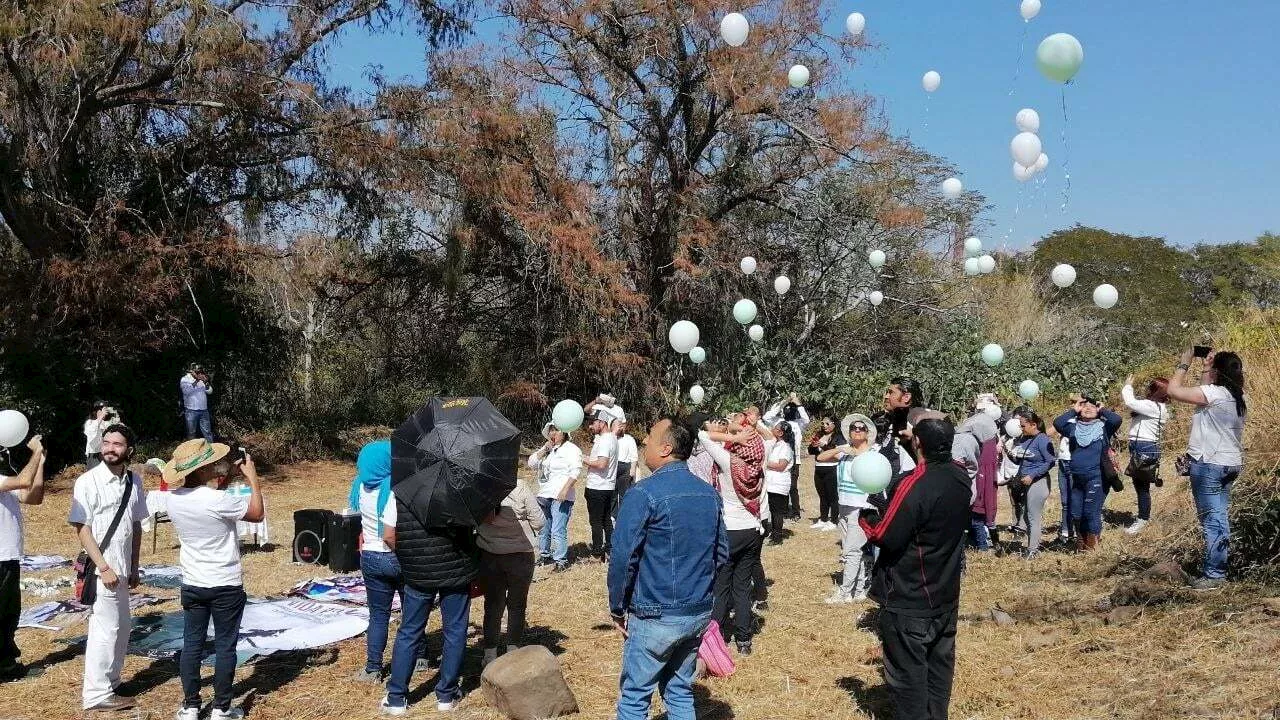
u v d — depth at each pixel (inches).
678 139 1013.2
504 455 219.1
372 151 802.2
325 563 395.2
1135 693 217.8
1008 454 407.2
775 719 223.1
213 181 835.4
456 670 228.2
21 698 234.4
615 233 1011.9
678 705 184.9
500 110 877.8
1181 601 271.3
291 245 861.2
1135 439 421.1
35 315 701.9
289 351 922.1
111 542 225.3
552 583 367.6
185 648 217.2
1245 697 204.4
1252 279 1748.3
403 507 221.9
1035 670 241.6
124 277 698.8
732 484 267.4
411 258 932.6
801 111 987.9
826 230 1087.6
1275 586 267.6
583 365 978.7
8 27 572.1
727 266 990.4
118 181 775.7
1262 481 295.7
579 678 253.8
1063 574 337.4
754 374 1032.8
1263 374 359.6
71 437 718.5
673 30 959.6
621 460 441.7
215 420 813.2
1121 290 1716.3
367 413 999.0
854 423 327.9
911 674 190.9
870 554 335.0
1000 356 393.1
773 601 336.5
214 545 216.2
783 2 922.7
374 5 824.3
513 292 999.0
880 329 1227.9
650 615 179.5
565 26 948.6
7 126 639.1
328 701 234.5
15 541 248.1
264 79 761.6
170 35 664.4
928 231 1250.6
